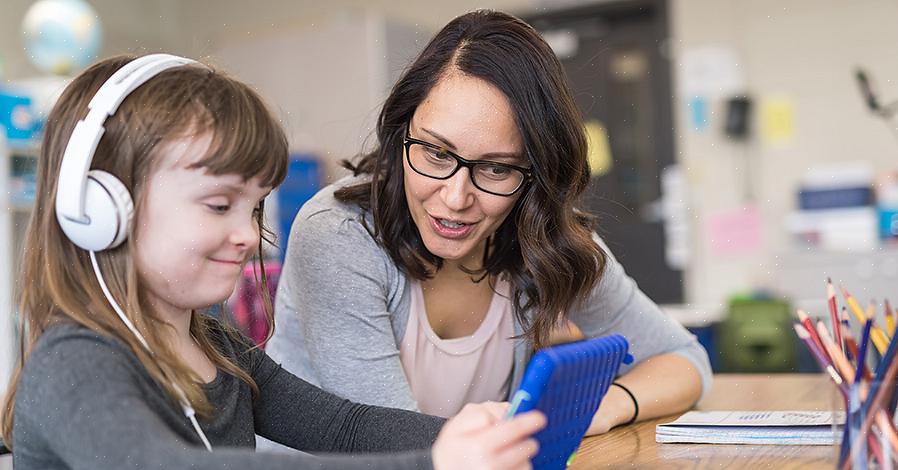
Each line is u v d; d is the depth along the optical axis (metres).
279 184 0.83
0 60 4.50
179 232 0.77
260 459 0.66
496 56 1.04
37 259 0.79
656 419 1.28
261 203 0.88
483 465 0.64
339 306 1.15
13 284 0.86
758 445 1.07
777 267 3.78
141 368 0.74
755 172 4.45
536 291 1.22
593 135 4.63
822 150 4.34
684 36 4.53
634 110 4.61
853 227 4.21
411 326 1.21
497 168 1.06
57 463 0.72
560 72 1.08
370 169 1.25
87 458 0.65
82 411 0.67
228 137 0.77
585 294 1.22
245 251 0.81
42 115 0.89
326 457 0.68
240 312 1.44
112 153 0.76
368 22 4.16
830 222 4.26
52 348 0.72
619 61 4.62
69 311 0.75
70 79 0.86
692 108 4.53
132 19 5.20
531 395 0.68
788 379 1.66
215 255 0.79
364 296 1.15
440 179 1.04
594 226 1.28
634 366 1.38
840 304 0.88
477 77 1.03
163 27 5.38
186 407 0.77
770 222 4.41
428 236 1.09
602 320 1.37
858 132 4.27
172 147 0.76
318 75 4.25
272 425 1.01
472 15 1.10
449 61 1.06
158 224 0.77
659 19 4.55
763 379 1.68
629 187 4.62
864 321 0.82
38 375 0.71
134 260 0.77
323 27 4.25
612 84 4.63
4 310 1.04
